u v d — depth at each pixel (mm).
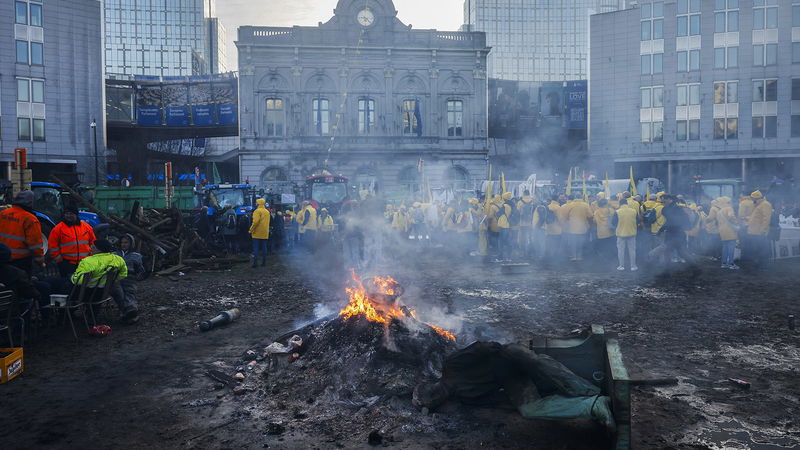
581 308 9070
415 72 49875
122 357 6637
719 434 4277
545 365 4469
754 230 13578
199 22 146125
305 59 48375
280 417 4727
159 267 14297
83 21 48281
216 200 23031
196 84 55812
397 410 4738
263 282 12695
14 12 44844
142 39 143500
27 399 5207
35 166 46656
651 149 51594
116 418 4734
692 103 49844
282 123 48562
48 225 11633
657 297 9984
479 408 4746
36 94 45938
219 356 6641
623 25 52438
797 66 46656
